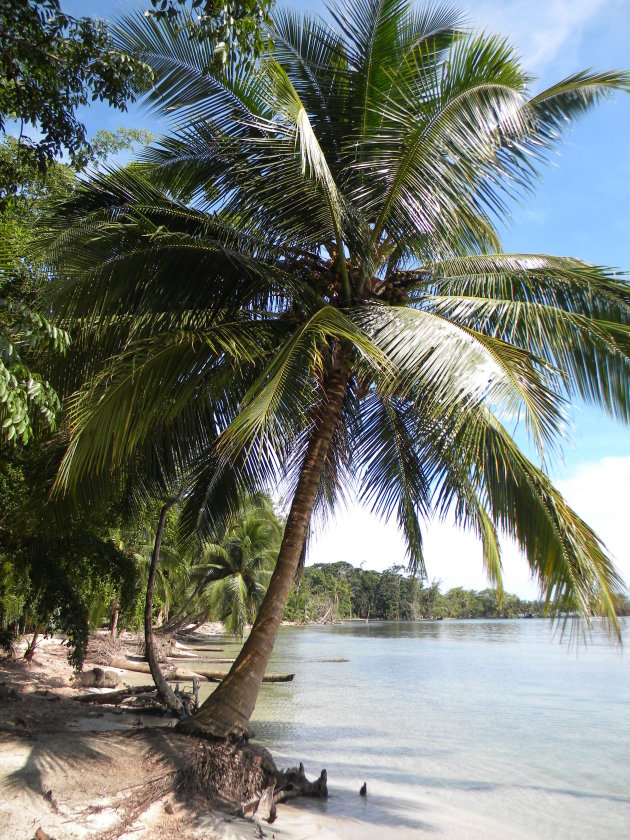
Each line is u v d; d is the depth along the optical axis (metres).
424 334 6.11
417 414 8.52
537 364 6.44
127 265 6.95
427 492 9.63
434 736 12.91
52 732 7.14
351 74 8.03
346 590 103.69
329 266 8.46
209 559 30.17
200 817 5.64
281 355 6.20
